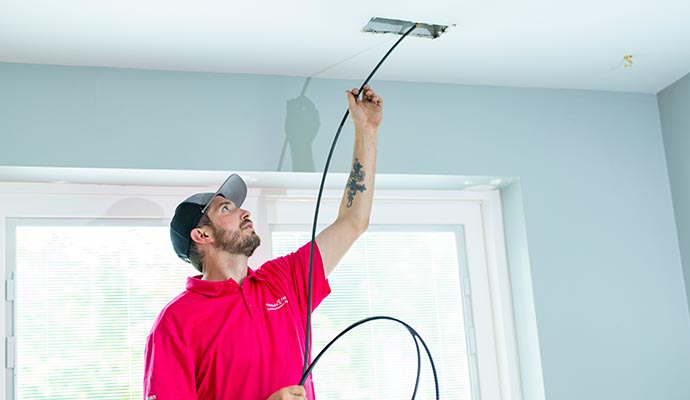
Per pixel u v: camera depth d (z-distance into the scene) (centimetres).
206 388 219
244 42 260
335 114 288
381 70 289
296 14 244
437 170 294
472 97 307
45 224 269
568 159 311
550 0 245
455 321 304
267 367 223
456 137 300
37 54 258
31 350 259
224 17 243
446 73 296
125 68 271
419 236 308
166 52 263
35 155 256
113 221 276
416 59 282
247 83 282
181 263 279
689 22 267
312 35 258
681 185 313
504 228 312
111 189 277
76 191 274
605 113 320
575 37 272
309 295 225
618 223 309
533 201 302
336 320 291
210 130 274
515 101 311
